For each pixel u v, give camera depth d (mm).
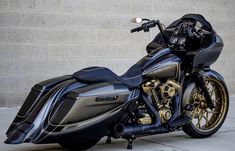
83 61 8492
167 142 5523
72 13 8352
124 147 5246
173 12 9305
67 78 4883
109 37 8688
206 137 5766
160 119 5145
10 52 7969
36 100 4723
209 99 5621
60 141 4527
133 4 8867
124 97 4824
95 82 4770
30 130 4422
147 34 9000
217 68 9898
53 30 8227
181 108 5418
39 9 8109
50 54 8234
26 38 8047
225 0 9906
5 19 7898
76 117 4508
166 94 5180
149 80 5148
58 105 4566
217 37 5613
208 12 9727
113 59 8750
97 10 8555
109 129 4879
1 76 7941
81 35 8453
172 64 5250
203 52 5422
